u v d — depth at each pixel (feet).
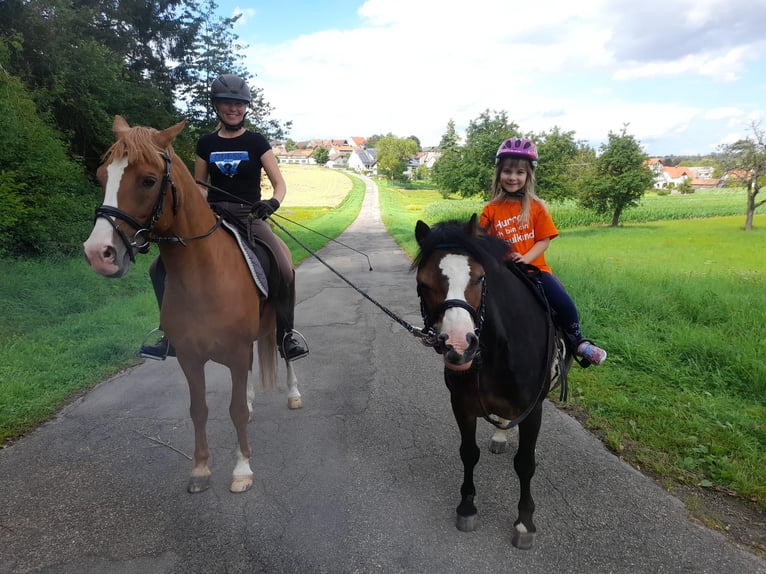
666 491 10.21
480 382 8.11
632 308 24.17
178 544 8.72
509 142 9.73
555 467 11.13
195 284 9.33
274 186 12.25
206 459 10.39
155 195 8.11
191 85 62.54
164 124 55.21
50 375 16.19
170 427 13.23
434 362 18.79
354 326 24.25
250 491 10.31
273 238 12.56
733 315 21.97
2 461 11.46
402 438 12.66
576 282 28.99
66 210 37.27
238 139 12.33
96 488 10.42
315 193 243.60
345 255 56.44
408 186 322.14
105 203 7.68
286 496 10.13
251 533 9.00
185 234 9.02
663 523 9.17
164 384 16.25
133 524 9.27
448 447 12.19
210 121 63.21
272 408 14.60
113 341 19.52
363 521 9.30
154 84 59.16
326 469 11.16
